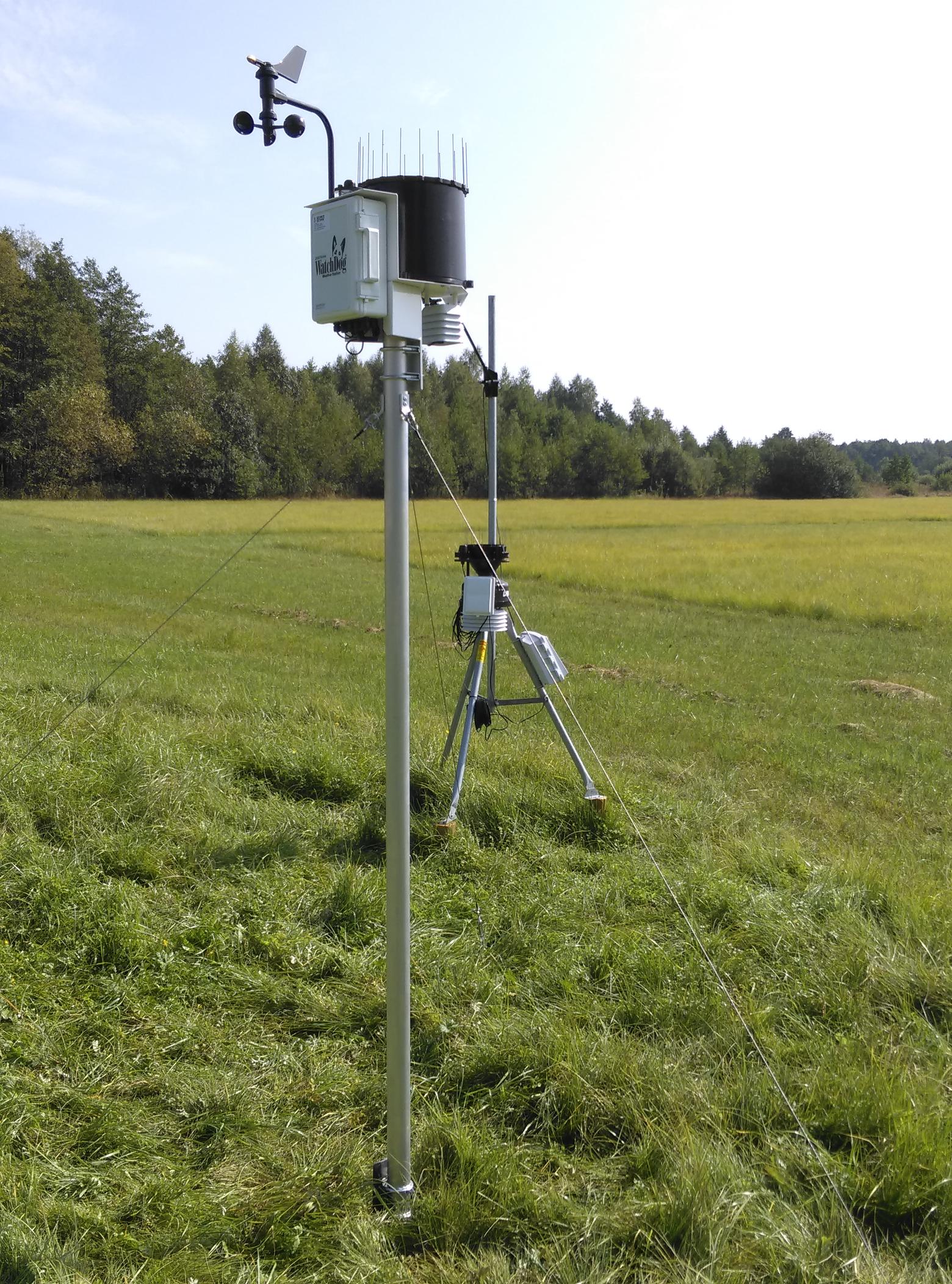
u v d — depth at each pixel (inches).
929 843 236.2
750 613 739.4
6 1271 90.0
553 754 262.1
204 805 210.5
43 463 2957.7
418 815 207.6
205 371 3983.8
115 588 764.0
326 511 2106.3
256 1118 115.7
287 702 323.6
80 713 265.9
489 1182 104.2
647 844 205.3
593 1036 131.0
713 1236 95.2
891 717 397.1
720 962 152.1
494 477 217.2
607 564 1015.6
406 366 98.7
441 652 491.8
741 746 324.2
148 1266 93.5
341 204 93.7
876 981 147.7
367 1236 96.8
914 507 2874.0
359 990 144.7
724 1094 118.6
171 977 146.5
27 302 3031.5
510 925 167.0
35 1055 126.1
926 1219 100.1
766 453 4419.3
